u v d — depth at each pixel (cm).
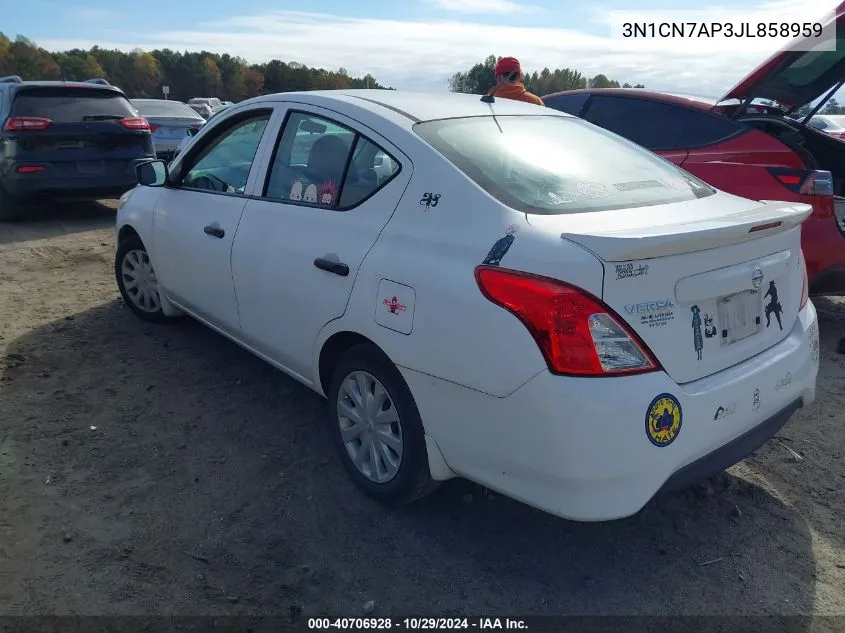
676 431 233
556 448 225
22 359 439
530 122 335
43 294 574
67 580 255
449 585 261
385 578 263
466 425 249
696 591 260
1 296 567
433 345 253
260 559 271
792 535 292
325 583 260
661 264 232
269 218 346
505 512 304
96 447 342
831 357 473
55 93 869
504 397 234
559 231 240
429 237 265
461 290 245
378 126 306
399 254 272
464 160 279
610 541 287
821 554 281
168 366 435
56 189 855
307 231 320
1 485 308
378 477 298
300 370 338
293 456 341
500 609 250
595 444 222
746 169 484
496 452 242
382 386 286
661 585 263
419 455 275
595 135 346
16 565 261
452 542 284
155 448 344
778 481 330
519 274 233
